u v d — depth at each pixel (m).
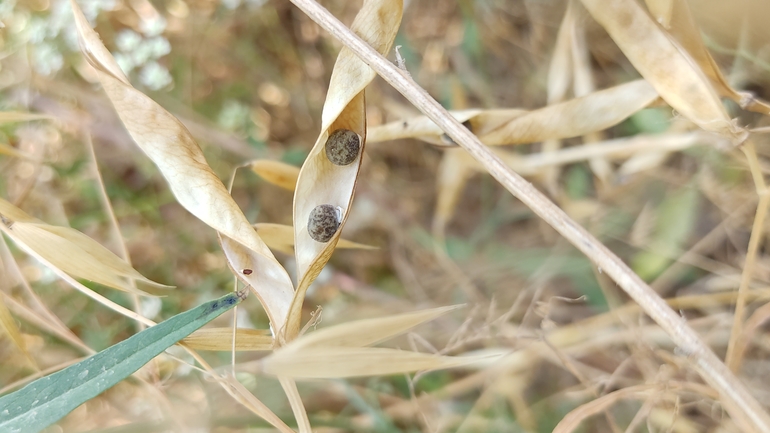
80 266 0.15
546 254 0.25
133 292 0.16
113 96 0.15
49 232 0.15
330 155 0.15
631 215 0.24
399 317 0.15
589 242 0.14
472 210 0.29
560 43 0.22
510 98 0.28
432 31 0.29
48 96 0.25
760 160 0.21
